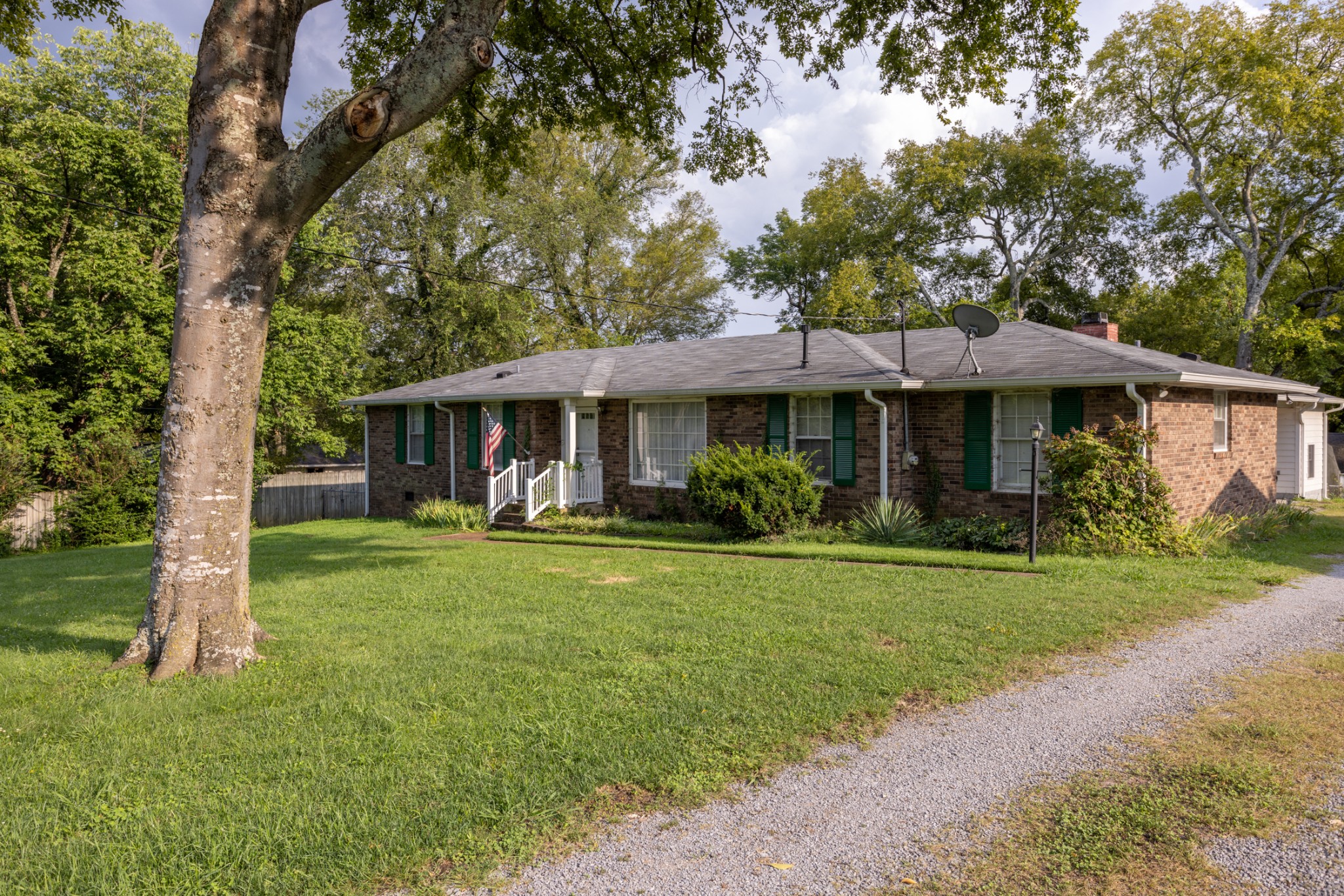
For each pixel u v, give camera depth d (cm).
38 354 2108
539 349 3728
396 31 1157
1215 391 1548
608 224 3697
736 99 1252
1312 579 1015
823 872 353
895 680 597
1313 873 345
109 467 2072
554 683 598
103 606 965
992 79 1166
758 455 1509
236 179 645
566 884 344
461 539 1636
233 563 669
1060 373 1338
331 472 3209
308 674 632
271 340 2589
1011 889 338
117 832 384
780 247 4828
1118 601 859
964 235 3956
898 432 1510
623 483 1880
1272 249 3262
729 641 711
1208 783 432
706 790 430
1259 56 2834
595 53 1205
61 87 2309
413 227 3244
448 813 398
